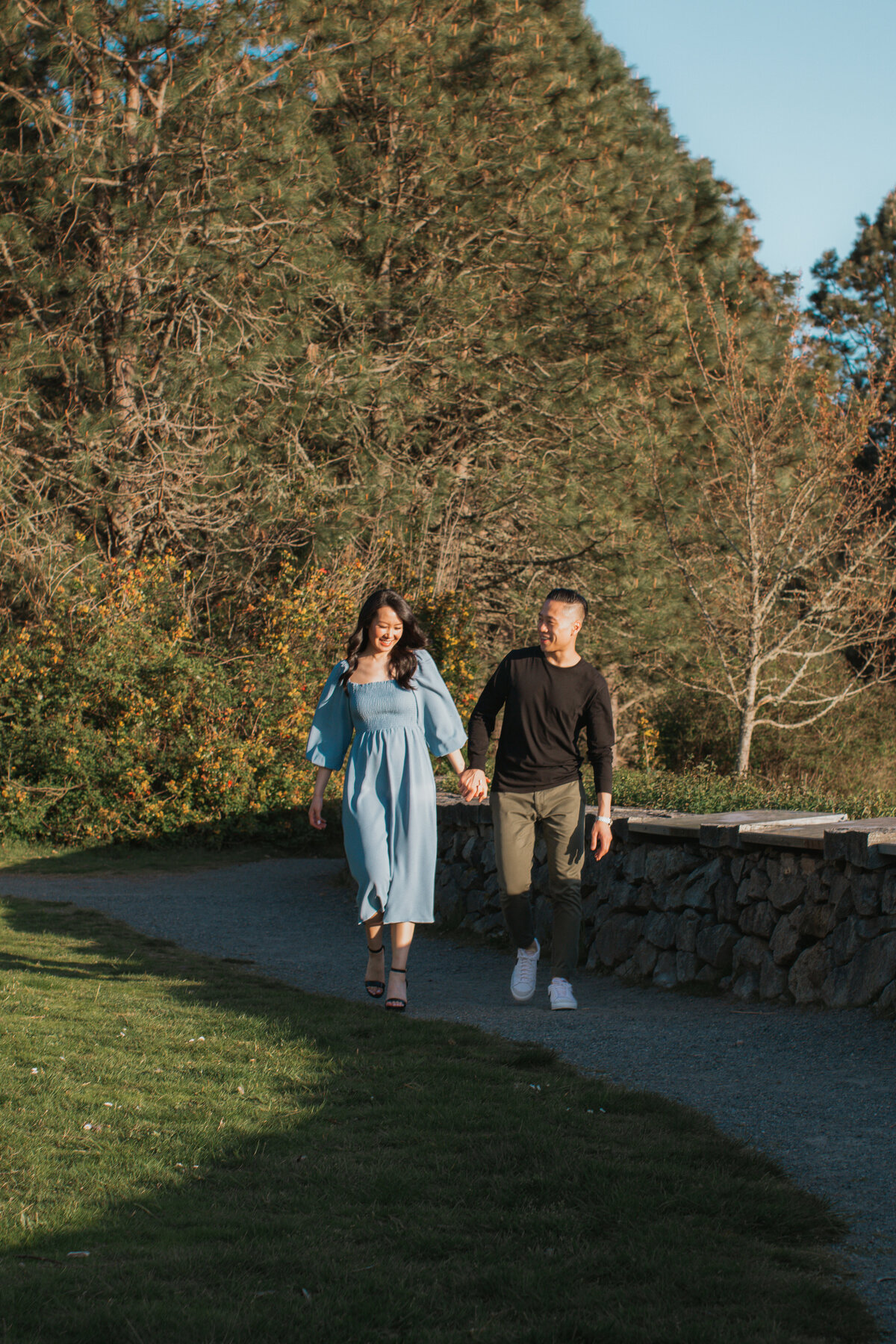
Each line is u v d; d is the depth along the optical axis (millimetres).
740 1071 4180
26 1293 2336
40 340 13789
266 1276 2498
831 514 15406
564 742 5336
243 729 13844
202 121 13758
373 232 15664
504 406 17344
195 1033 4562
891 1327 2324
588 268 16578
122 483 14359
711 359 16969
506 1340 2229
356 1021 4871
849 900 5090
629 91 19766
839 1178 3115
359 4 15148
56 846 12781
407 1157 3232
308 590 14266
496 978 6363
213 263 14102
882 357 18031
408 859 5000
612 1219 2818
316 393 14688
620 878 6527
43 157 13617
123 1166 3107
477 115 16875
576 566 17484
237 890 10055
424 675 5039
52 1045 4277
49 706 13070
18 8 13312
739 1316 2334
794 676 15359
